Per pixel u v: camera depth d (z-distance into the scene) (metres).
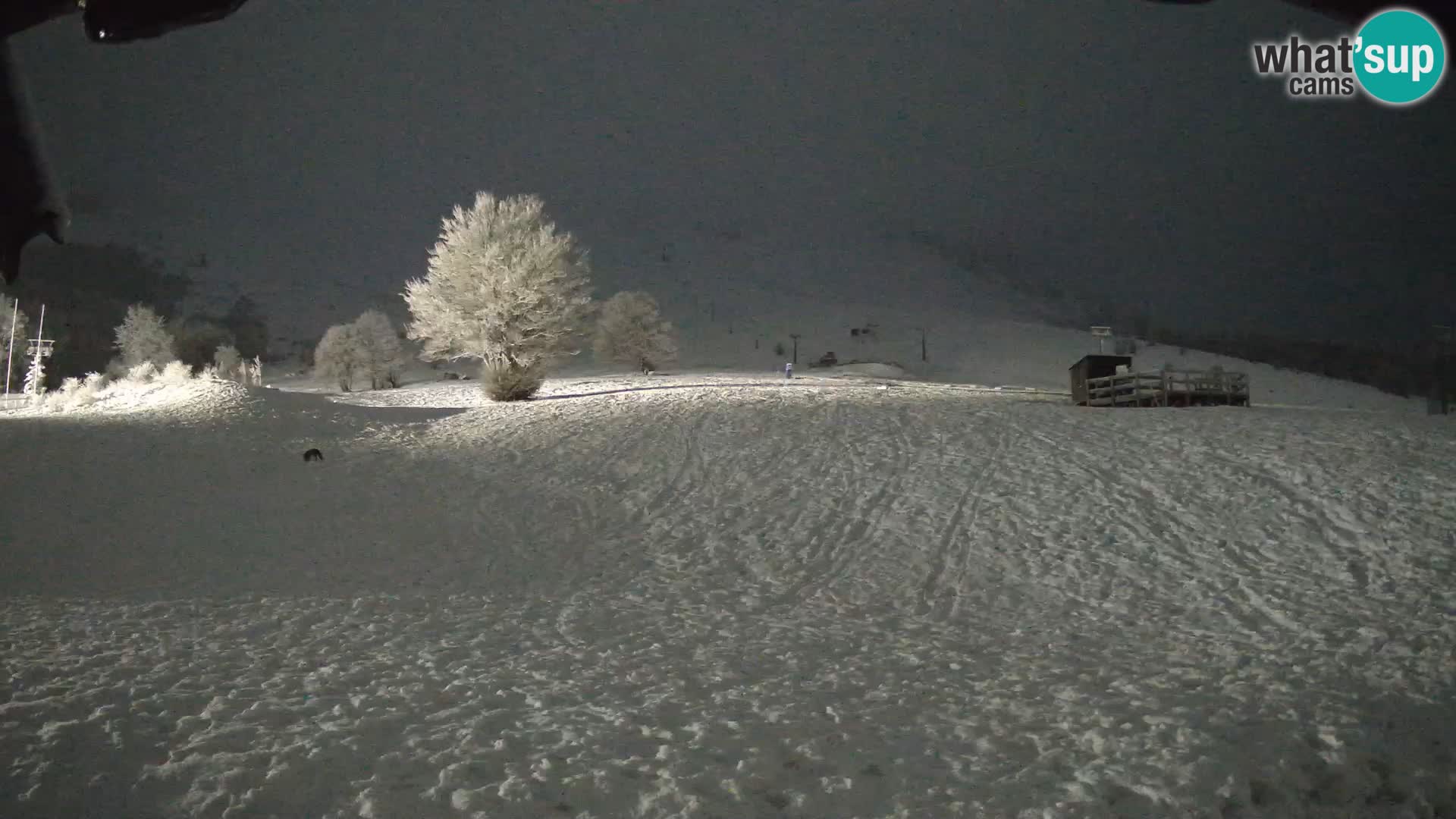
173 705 8.58
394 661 10.51
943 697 9.53
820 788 7.23
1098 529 16.34
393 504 20.27
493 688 9.60
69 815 6.36
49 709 8.20
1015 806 6.92
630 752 7.89
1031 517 17.30
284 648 10.91
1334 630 11.31
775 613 13.43
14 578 14.11
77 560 15.43
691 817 6.70
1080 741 8.18
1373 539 14.45
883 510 18.48
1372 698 8.95
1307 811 6.86
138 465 22.67
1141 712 8.89
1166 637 11.70
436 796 6.93
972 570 15.12
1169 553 14.97
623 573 15.74
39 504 18.94
